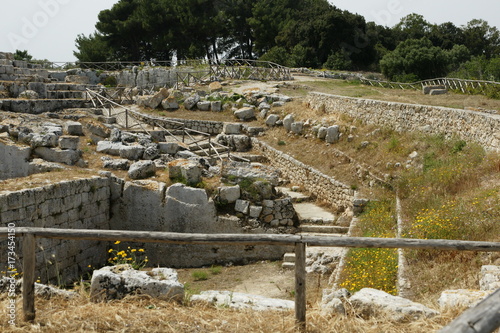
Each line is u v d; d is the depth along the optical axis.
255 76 35.38
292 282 11.98
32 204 11.65
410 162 16.19
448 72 39.53
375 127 19.62
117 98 30.00
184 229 14.59
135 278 6.00
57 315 5.40
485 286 6.82
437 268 8.76
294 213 15.31
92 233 5.29
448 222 9.84
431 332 4.96
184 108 27.59
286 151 21.58
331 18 48.34
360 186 16.72
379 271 9.66
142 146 18.02
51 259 12.03
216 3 55.75
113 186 14.88
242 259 14.21
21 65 32.06
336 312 5.55
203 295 6.30
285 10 55.47
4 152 15.73
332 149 19.97
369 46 49.12
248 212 14.71
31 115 20.91
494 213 9.81
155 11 50.88
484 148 14.05
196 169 15.02
